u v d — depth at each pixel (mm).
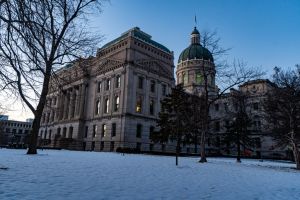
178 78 92625
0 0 7070
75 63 20062
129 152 46812
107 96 60219
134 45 58656
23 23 7270
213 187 9766
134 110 56031
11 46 8031
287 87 28203
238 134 38281
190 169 17469
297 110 27719
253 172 18469
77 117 64875
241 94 44000
